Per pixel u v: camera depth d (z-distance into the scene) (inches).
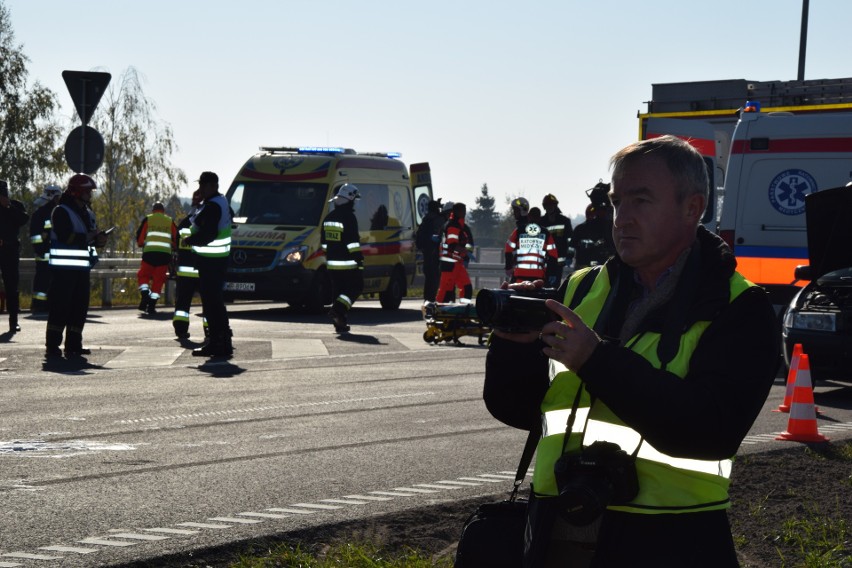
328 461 313.3
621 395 102.1
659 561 106.9
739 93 775.7
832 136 622.2
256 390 453.1
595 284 118.0
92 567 206.8
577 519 105.2
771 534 238.4
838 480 295.1
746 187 641.0
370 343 650.2
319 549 224.1
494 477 295.1
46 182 1699.1
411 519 246.8
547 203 822.5
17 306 660.7
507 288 122.5
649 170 111.6
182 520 243.8
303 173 921.5
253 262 873.5
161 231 829.2
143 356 560.4
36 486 277.4
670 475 108.0
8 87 1675.7
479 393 454.0
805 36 1207.6
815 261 498.3
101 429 360.2
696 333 108.3
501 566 116.8
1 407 401.1
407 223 1011.9
